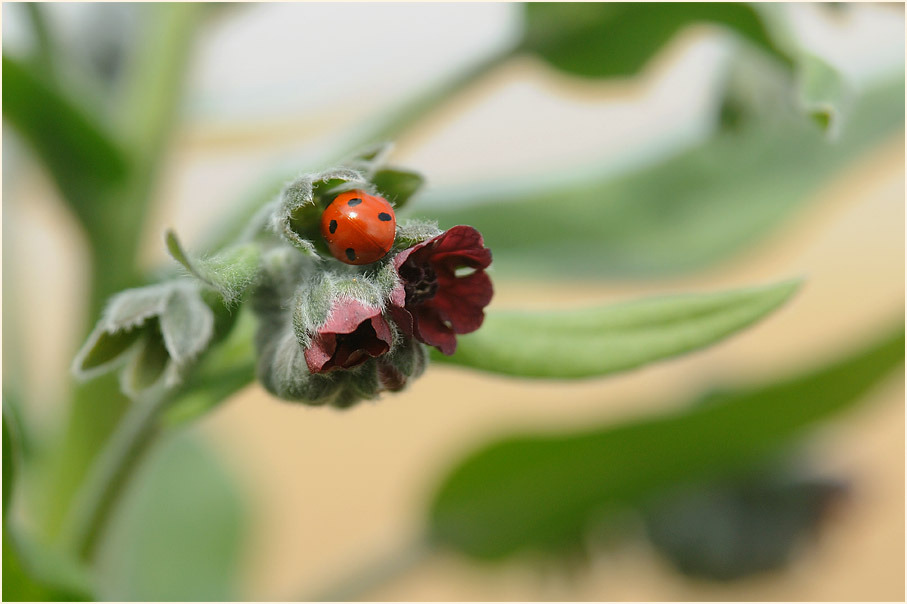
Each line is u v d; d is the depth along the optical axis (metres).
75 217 0.22
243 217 0.21
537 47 0.22
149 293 0.18
